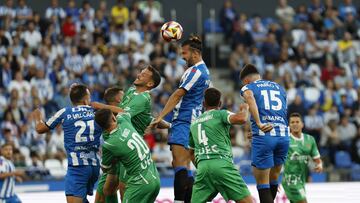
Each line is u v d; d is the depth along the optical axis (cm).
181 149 3506
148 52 7156
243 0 8388
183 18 8144
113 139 3266
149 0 7781
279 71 7344
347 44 7838
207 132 3325
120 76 6681
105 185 3431
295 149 4091
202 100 3566
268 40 7538
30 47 6794
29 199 4153
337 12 8169
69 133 3528
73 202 3512
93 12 7288
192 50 3525
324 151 6619
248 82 3516
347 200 4216
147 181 3288
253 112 3331
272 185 3556
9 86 6347
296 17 8031
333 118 6875
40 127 3541
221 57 7781
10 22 6975
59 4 7800
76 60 6750
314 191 4241
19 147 5909
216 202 4012
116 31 7175
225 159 3306
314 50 7650
